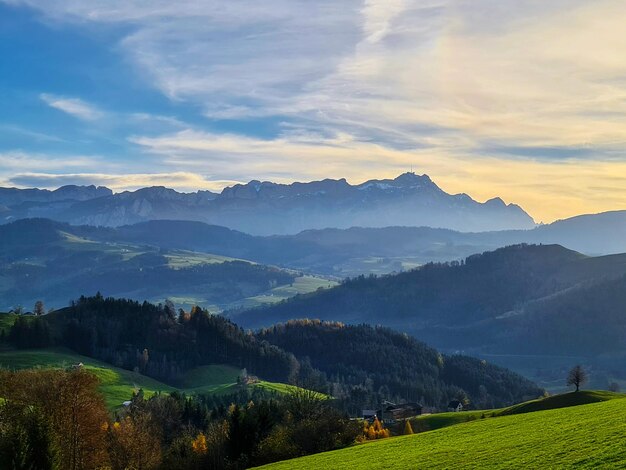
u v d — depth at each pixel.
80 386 73.44
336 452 72.94
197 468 87.56
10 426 57.28
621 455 37.78
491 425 70.44
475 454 51.19
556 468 38.88
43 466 55.09
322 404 102.44
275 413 102.12
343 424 90.00
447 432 72.38
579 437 47.12
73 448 69.44
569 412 67.12
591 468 36.81
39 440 55.31
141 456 85.38
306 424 88.94
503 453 48.53
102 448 74.56
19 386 75.56
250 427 88.19
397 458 58.44
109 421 95.75
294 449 84.12
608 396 99.12
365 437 100.00
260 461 83.69
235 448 87.56
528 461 43.12
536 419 67.12
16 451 53.38
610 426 48.66
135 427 89.75
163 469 88.50
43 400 70.88
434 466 50.12
